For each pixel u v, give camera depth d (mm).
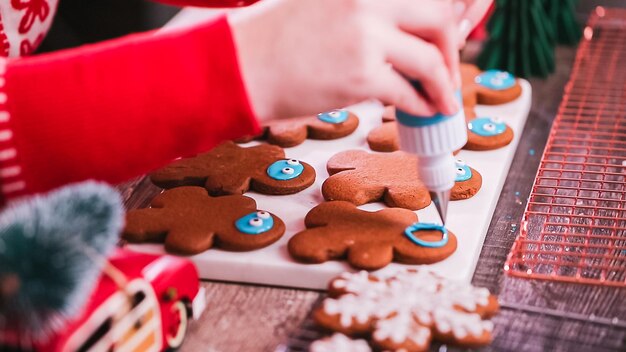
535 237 578
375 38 473
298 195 619
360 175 620
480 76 759
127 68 490
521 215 613
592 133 682
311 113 502
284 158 652
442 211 537
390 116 703
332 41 478
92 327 419
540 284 535
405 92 485
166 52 490
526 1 801
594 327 496
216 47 488
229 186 616
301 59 484
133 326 447
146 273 466
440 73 479
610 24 901
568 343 484
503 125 688
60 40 1214
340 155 653
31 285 376
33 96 484
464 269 537
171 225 571
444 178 519
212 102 492
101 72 489
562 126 714
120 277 440
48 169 490
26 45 719
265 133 690
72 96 486
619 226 583
